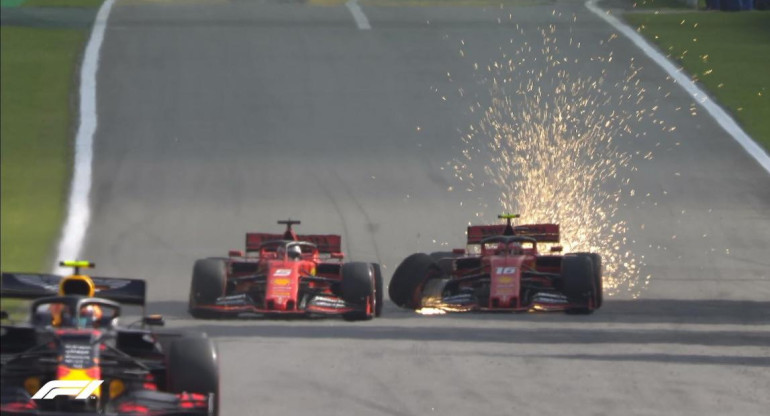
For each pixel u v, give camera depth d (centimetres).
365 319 6538
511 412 4256
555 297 6769
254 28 16175
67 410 3550
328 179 10500
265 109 12631
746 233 9419
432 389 4616
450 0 18700
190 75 13762
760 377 4903
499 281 6831
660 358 5319
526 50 15200
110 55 14375
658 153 11444
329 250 7119
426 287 7219
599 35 16038
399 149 11425
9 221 8975
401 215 9631
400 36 15888
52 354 3797
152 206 9638
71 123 11788
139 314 6650
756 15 17450
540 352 5453
